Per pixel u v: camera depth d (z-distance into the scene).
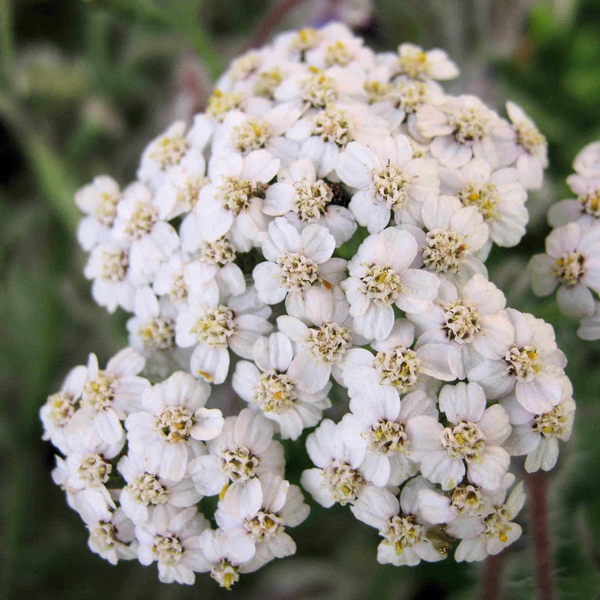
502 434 0.06
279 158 0.07
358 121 0.07
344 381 0.06
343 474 0.06
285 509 0.06
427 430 0.06
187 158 0.07
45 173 0.10
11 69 0.10
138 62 0.11
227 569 0.06
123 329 0.09
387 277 0.06
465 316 0.06
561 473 0.07
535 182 0.07
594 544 0.08
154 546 0.06
